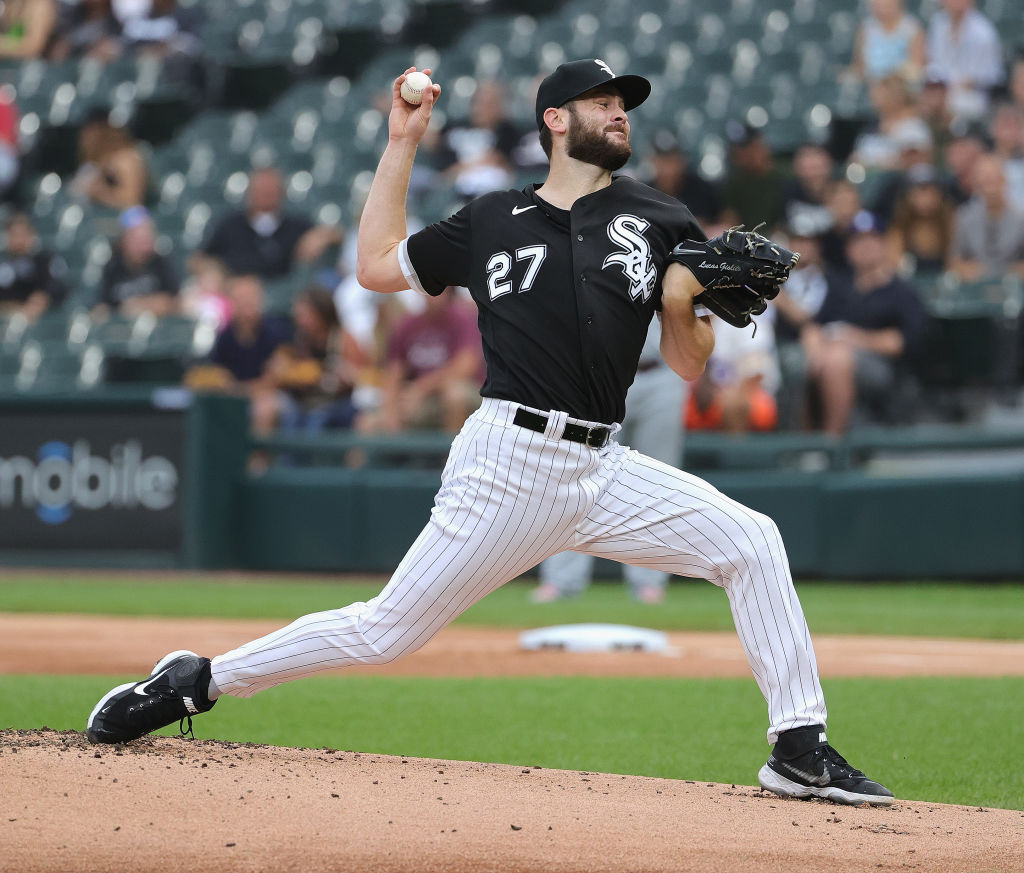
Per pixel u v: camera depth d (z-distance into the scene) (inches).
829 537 1493.6
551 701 757.3
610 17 2409.0
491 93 2080.5
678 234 486.9
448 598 474.0
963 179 1748.3
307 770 462.3
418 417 1594.5
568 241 472.1
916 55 2028.8
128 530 1631.4
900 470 1635.1
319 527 1621.6
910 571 1453.0
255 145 2385.6
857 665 935.0
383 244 492.4
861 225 1669.5
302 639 484.4
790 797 473.4
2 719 666.8
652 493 476.7
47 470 1657.2
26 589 1438.2
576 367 463.8
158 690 490.6
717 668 903.1
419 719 693.9
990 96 1978.3
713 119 2102.6
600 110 479.8
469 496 469.1
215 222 2225.6
